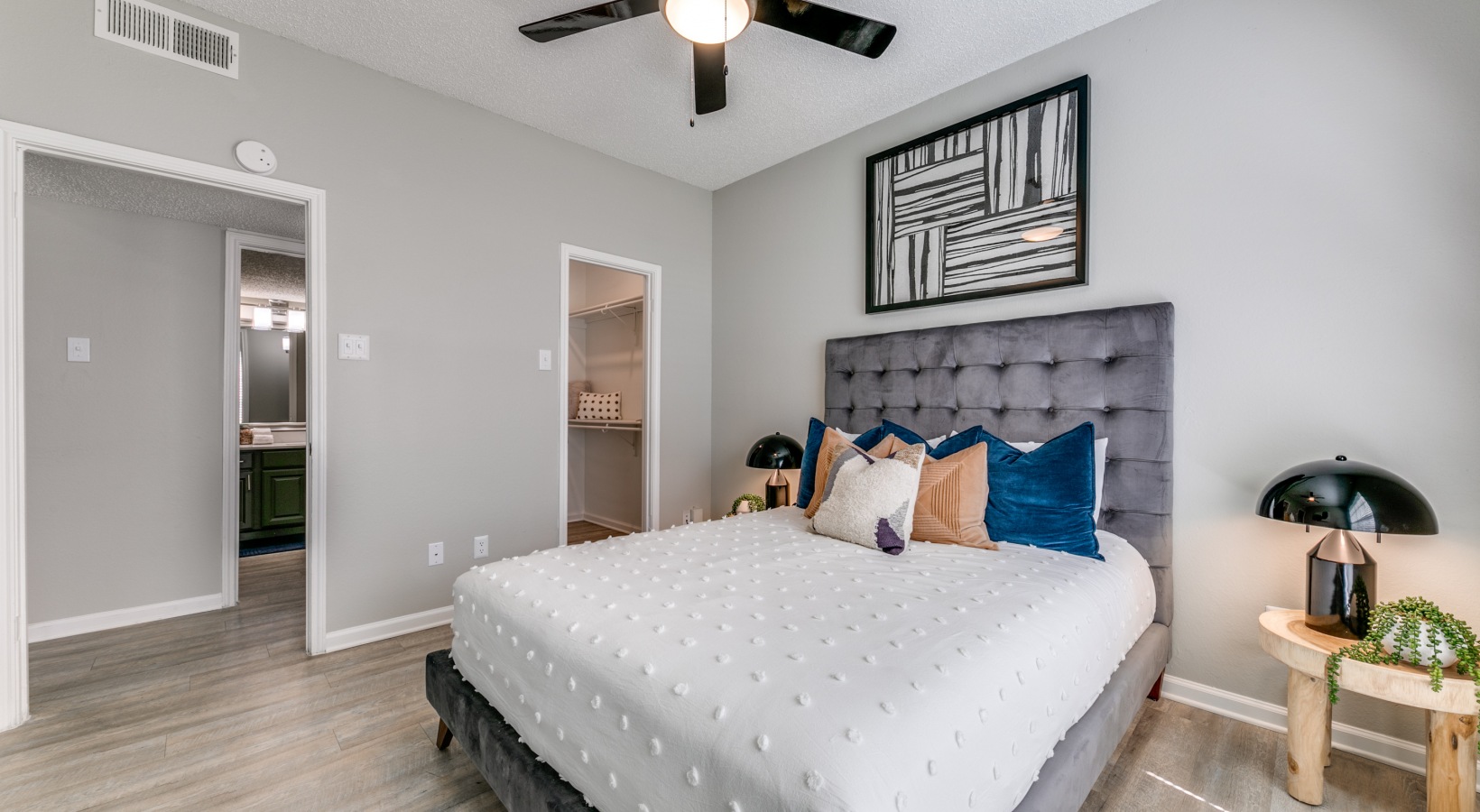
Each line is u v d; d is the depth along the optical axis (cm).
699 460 393
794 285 344
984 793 96
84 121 195
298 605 308
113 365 283
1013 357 240
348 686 214
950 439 228
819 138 319
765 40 231
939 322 275
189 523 300
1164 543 204
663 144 328
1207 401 201
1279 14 187
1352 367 175
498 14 219
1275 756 172
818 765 79
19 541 187
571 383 525
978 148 257
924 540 204
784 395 350
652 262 364
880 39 186
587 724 112
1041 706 116
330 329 245
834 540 205
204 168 216
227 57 221
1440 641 135
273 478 442
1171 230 208
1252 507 192
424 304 271
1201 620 202
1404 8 167
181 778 160
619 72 257
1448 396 161
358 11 217
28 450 263
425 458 272
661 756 96
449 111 278
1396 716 167
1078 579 162
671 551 185
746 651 109
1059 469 201
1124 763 169
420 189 269
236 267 317
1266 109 189
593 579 155
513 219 301
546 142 314
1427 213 164
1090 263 227
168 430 296
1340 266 177
